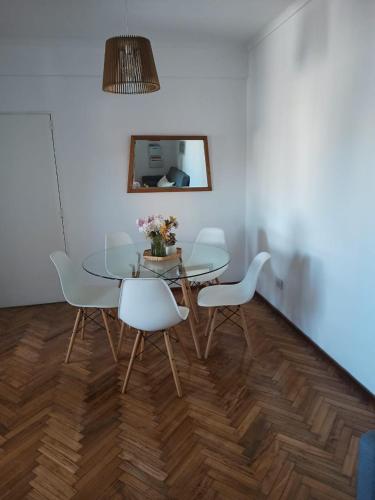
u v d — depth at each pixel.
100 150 3.65
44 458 1.79
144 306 2.07
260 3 2.64
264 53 3.28
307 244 2.77
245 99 3.84
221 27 3.13
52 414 2.11
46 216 3.69
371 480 1.13
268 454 1.79
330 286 2.51
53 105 3.47
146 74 2.10
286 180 3.03
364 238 2.13
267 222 3.50
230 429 1.97
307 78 2.59
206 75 3.65
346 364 2.40
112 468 1.73
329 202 2.44
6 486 1.64
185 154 3.82
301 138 2.74
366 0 1.95
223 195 4.03
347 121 2.19
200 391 2.30
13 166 3.51
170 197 3.90
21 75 3.35
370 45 1.95
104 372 2.54
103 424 2.02
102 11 2.71
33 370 2.58
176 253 2.78
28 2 2.53
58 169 3.61
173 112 3.71
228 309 3.39
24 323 3.39
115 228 3.86
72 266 2.83
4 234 3.63
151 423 2.03
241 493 1.59
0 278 3.71
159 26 3.07
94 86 3.50
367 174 2.06
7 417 2.09
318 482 1.63
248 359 2.67
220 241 3.47
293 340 2.94
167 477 1.67
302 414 2.07
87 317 3.13
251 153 3.81
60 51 3.35
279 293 3.35
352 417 2.04
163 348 2.85
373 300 2.10
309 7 2.49
